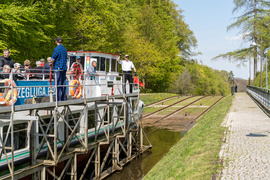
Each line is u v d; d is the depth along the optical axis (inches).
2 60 389.1
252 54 1871.3
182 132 946.1
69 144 463.8
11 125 323.6
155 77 2265.0
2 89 358.9
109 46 1299.2
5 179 344.2
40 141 430.6
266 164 341.4
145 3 2111.2
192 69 3595.0
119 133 636.7
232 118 715.4
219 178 311.3
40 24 782.5
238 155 386.0
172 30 2421.3
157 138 875.4
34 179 399.5
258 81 1891.0
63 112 467.5
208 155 407.2
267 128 552.4
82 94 504.7
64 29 973.2
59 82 415.2
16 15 654.5
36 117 333.4
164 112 1316.4
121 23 1480.1
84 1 1067.3
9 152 378.6
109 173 582.2
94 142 534.9
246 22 1823.3
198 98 1825.8
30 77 446.6
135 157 689.0
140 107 850.1
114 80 687.1
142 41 1840.6
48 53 869.2
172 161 484.1
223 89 5044.3
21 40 732.0
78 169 594.6
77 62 473.1
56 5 905.5
